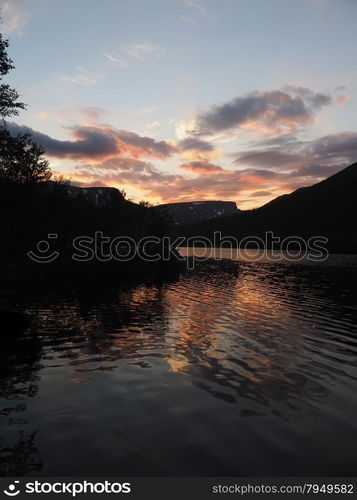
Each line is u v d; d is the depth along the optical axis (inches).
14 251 2006.6
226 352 676.1
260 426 388.2
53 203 2659.9
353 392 486.3
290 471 309.0
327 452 338.6
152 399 458.6
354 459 327.3
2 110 1498.5
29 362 613.0
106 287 1856.5
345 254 7140.8
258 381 526.3
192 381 524.7
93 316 1041.5
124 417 407.5
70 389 490.9
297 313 1087.6
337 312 1104.8
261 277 2394.2
